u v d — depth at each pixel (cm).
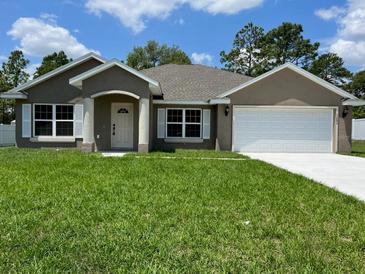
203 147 1809
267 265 339
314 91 1727
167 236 411
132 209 527
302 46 4516
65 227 438
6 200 573
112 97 1728
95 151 1611
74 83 1538
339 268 335
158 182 758
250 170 992
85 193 633
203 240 400
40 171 888
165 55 5025
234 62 4525
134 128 1723
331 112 1745
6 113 3341
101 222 465
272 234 430
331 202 614
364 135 3152
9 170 902
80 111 1750
